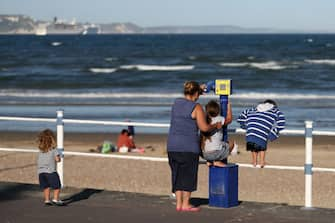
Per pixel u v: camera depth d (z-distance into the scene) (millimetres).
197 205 23406
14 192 25672
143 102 82688
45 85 108062
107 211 22344
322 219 21188
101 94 93125
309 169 22922
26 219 21219
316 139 54125
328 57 191125
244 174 38531
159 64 161250
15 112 71750
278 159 44156
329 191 34062
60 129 26453
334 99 86125
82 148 49188
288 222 20812
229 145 22922
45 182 23281
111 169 40281
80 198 24609
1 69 142375
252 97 89188
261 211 22281
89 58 188250
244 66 149000
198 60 175500
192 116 21578
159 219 21141
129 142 47906
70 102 83125
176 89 101562
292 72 131250
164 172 39156
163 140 53594
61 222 20828
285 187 34906
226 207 22734
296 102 82750
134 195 25156
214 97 88062
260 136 25203
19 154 46562
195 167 21984
